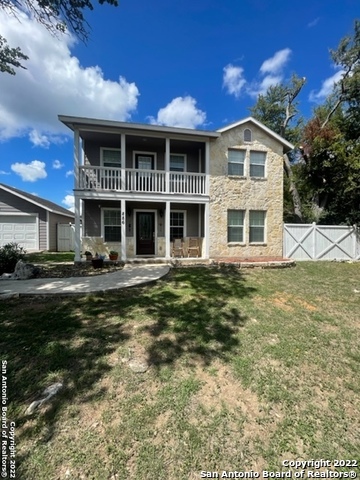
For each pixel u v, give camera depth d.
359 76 14.33
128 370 2.92
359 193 12.81
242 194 11.66
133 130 9.80
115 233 11.62
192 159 12.40
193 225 12.73
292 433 2.18
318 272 8.99
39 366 2.94
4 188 14.45
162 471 1.81
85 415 2.28
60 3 5.06
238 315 4.66
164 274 7.85
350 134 15.28
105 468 1.82
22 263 7.35
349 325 4.39
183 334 3.83
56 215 16.30
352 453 2.02
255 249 11.88
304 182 14.87
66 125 9.23
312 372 3.05
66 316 4.37
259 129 11.89
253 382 2.82
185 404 2.45
